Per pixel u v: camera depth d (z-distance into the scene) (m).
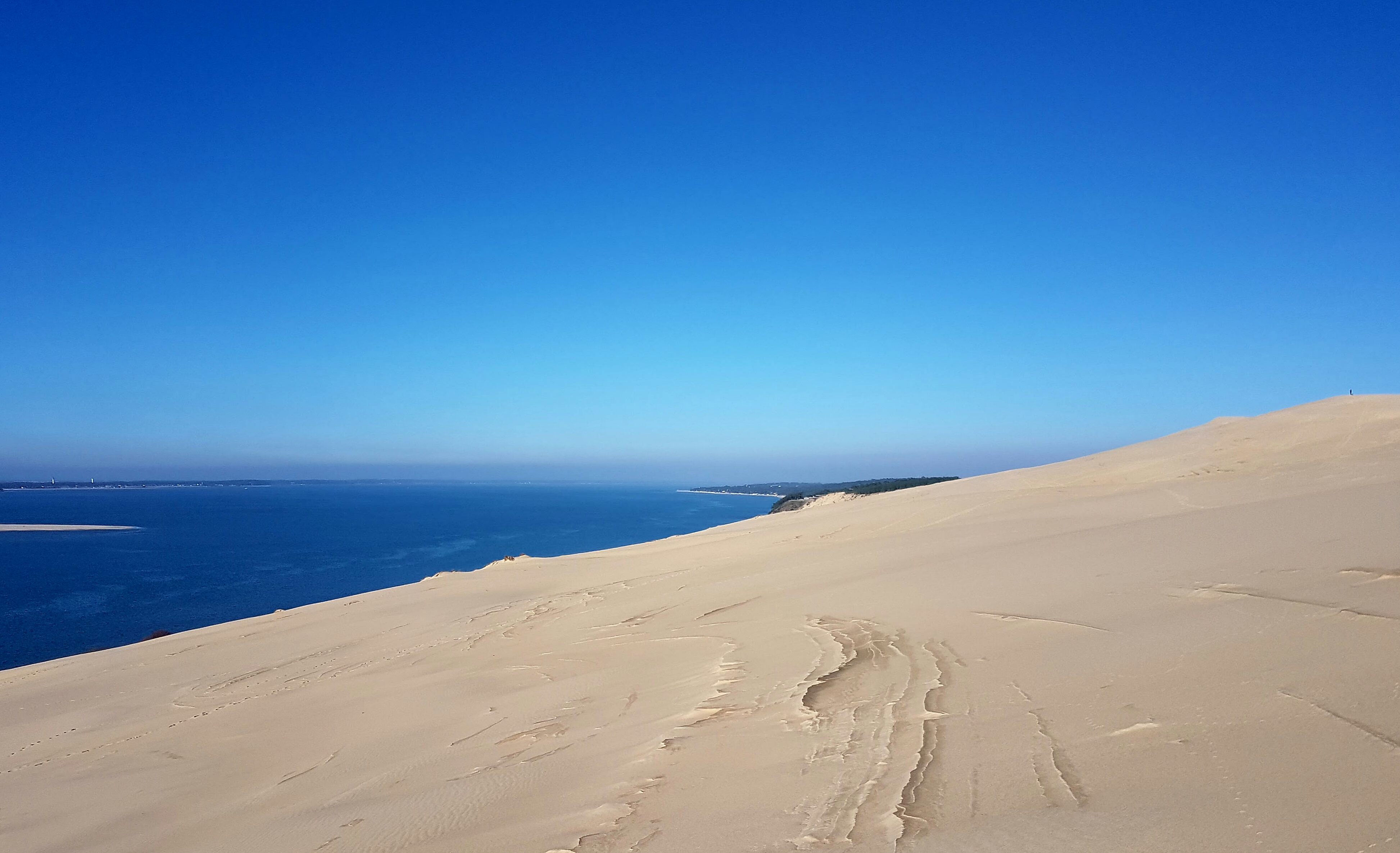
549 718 9.45
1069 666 6.75
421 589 31.52
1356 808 3.29
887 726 6.11
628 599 19.72
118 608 54.09
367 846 5.94
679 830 4.73
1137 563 10.75
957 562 14.03
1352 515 10.91
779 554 22.56
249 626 26.86
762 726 6.88
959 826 3.96
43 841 8.80
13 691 20.16
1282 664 5.46
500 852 5.02
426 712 11.74
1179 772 4.11
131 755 12.51
